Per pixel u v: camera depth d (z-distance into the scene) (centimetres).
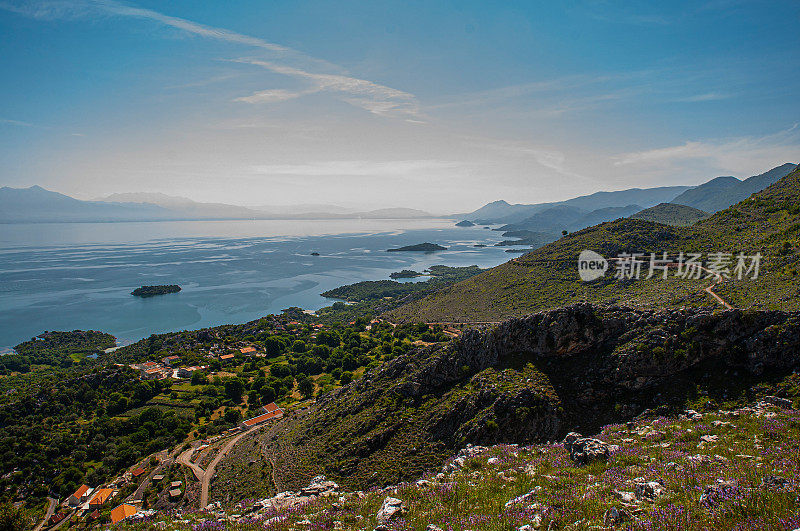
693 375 3148
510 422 3400
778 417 2266
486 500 1688
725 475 1534
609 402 3288
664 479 1595
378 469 3638
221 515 2322
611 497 1476
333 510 1931
